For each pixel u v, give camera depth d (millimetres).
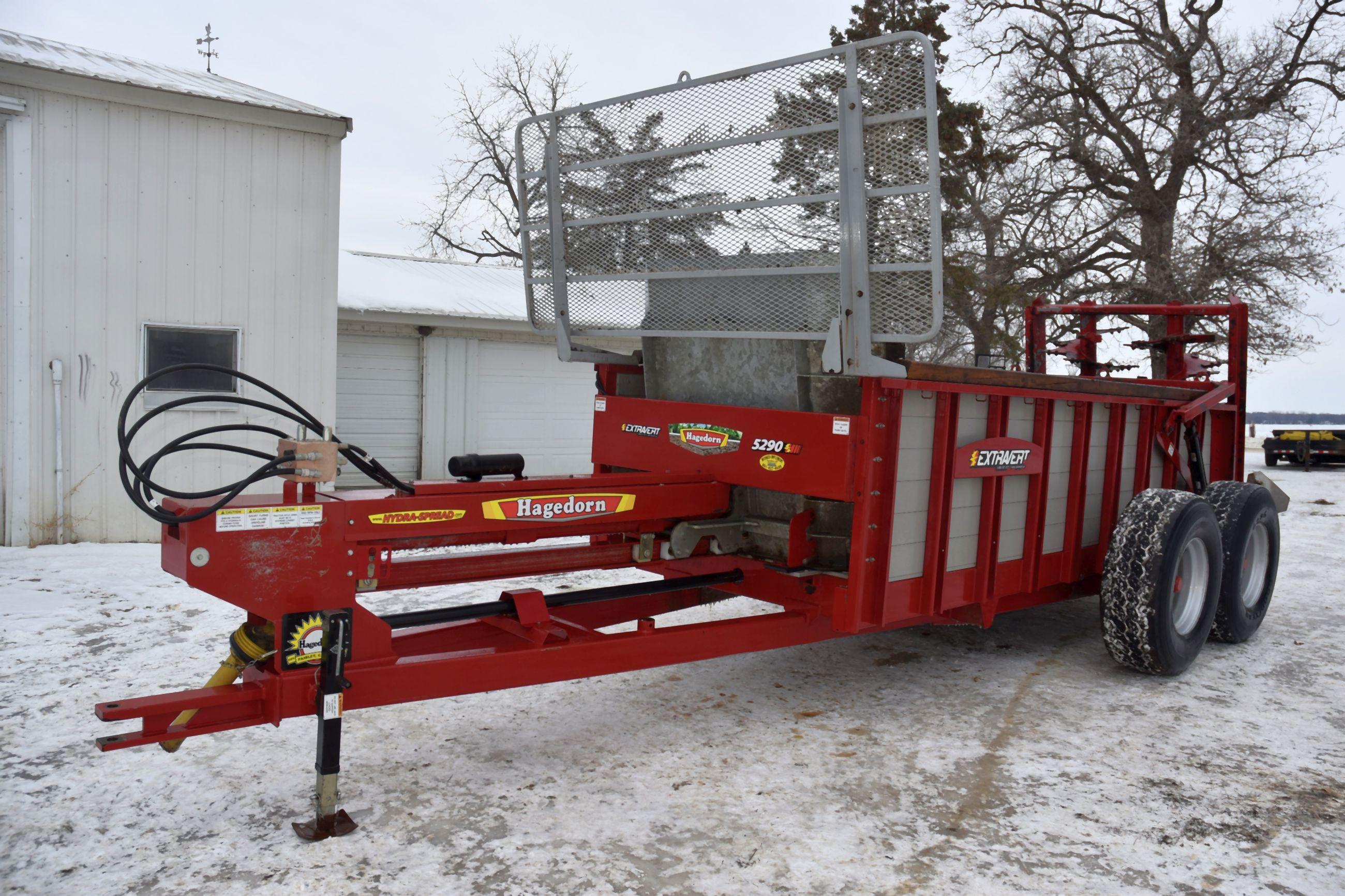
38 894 2639
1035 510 4887
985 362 4531
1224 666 5363
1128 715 4465
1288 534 10945
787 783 3559
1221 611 5578
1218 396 6305
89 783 3389
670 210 4227
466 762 3691
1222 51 24016
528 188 4906
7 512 7895
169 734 2891
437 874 2809
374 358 12500
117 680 4488
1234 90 23391
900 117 3453
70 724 3934
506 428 13609
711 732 4102
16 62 7539
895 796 3457
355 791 3391
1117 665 5359
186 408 8539
